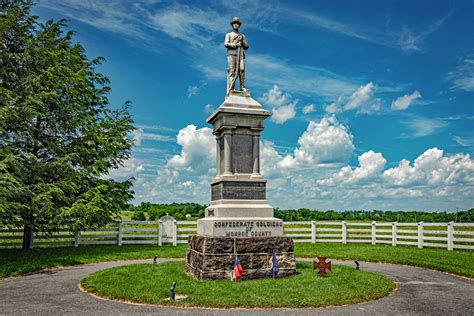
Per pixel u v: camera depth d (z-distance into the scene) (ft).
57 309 28.94
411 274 45.34
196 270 38.81
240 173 42.47
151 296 31.19
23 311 28.48
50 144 70.08
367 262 55.93
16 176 61.62
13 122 63.87
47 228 70.44
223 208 40.01
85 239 84.79
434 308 29.58
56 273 46.60
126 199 81.61
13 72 66.59
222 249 37.63
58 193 65.57
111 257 59.77
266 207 41.32
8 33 68.13
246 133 43.19
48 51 69.36
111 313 27.61
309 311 28.12
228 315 26.94
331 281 36.29
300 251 65.00
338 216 160.97
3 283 40.27
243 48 45.42
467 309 29.40
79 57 77.56
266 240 38.83
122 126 82.23
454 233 67.41
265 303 29.30
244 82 44.86
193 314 27.14
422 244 71.61
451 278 42.83
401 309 29.17
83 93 76.79
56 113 71.92
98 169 75.97
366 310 28.68
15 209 60.23
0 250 68.74
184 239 82.84
